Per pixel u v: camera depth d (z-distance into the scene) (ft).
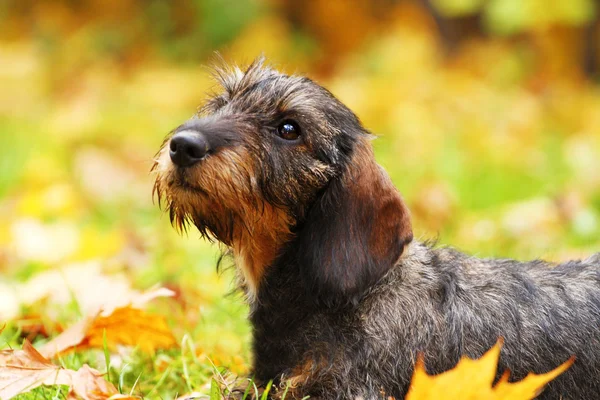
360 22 63.21
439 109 50.03
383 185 15.51
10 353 15.79
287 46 59.57
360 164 15.72
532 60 59.98
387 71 56.08
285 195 15.83
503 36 60.95
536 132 49.08
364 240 15.35
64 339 17.87
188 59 62.75
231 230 15.94
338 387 14.93
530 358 15.08
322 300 15.33
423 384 13.17
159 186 16.33
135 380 17.75
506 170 42.11
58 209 34.35
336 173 15.78
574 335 15.39
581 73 60.39
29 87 60.34
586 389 15.38
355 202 15.55
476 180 39.93
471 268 16.35
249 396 16.05
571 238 30.22
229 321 21.08
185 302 21.53
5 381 15.03
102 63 63.10
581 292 16.03
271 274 15.97
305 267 15.55
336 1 62.90
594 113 52.03
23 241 28.58
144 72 60.34
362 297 15.39
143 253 28.76
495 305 15.46
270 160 15.79
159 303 21.93
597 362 15.40
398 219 15.34
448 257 16.55
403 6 63.05
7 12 70.69
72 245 28.48
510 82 57.52
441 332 15.12
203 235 16.51
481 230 31.60
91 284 22.11
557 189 36.32
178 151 15.38
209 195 15.47
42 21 66.59
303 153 15.92
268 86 16.66
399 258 15.30
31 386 14.89
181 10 65.41
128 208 36.22
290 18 64.13
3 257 27.89
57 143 46.09
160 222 33.68
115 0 67.26
